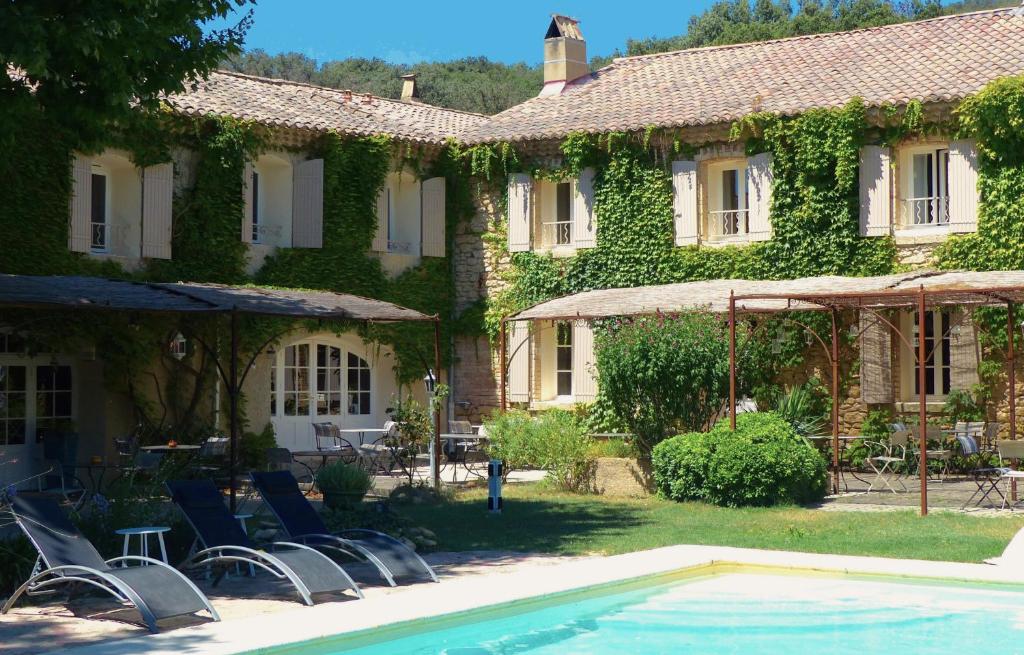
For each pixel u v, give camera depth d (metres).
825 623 10.19
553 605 10.58
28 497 10.47
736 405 19.81
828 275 22.95
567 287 25.36
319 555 10.79
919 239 22.34
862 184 22.73
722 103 24.27
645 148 24.52
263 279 23.58
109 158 21.56
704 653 9.31
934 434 19.23
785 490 17.11
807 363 22.75
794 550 13.15
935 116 22.06
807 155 22.94
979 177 21.70
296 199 24.17
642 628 10.12
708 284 22.31
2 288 15.69
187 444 21.42
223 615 9.87
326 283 24.44
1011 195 21.42
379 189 25.23
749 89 24.73
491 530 15.01
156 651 8.26
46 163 20.28
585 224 25.25
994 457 21.08
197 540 11.74
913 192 22.92
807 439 18.56
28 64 11.61
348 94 27.64
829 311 22.38
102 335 20.66
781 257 23.41
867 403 22.17
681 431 19.23
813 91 23.66
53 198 20.41
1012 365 19.83
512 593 10.41
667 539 14.00
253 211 24.25
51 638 8.98
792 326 22.72
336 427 21.30
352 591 10.95
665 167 24.55
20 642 8.84
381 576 11.73
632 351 19.08
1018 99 21.06
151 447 18.72
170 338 21.61
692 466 17.53
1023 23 24.22
